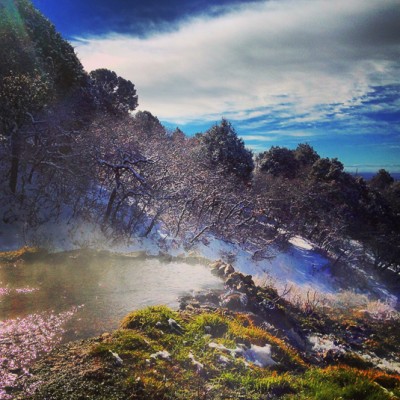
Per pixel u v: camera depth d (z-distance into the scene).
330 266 35.75
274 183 44.59
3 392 5.78
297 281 28.66
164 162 25.53
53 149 22.48
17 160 20.22
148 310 9.44
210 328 9.25
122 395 6.00
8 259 13.22
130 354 7.24
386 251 44.53
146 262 16.30
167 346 7.98
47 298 10.27
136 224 21.20
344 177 59.16
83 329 8.60
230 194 30.31
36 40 28.41
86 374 6.39
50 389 5.94
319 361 11.62
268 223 38.41
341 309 24.59
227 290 13.84
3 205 19.08
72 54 33.06
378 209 58.81
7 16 24.67
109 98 47.41
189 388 6.66
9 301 9.72
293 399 6.96
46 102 23.36
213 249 24.11
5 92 20.31
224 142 40.94
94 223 19.95
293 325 14.12
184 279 14.27
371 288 37.25
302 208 42.88
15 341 7.60
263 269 26.45
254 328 10.35
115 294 11.40
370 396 7.46
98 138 23.61
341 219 44.94
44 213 19.53
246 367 7.87
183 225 24.41
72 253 15.82
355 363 12.44
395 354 17.00
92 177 22.97
